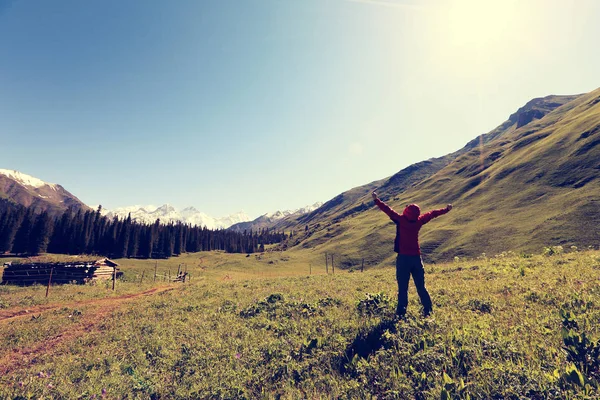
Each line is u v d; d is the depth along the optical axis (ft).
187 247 584.40
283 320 32.63
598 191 291.17
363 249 432.66
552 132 552.00
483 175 558.56
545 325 19.74
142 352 30.53
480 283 36.01
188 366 24.68
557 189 350.84
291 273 370.94
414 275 26.22
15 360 36.94
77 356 34.09
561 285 28.02
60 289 115.24
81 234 378.73
